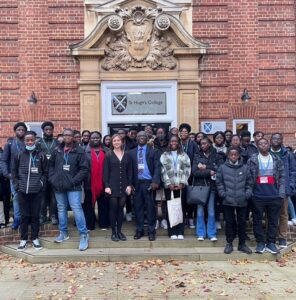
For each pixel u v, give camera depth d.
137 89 13.45
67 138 8.98
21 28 13.45
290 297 6.67
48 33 13.45
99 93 13.39
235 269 8.12
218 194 9.07
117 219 9.33
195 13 13.53
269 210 8.86
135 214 9.48
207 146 9.33
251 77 13.58
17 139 9.52
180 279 7.50
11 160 9.38
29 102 13.35
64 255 8.69
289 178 9.44
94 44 13.23
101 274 7.80
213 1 13.55
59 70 13.44
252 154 9.34
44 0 13.47
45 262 8.60
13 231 9.82
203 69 13.52
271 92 13.62
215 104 13.54
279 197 8.79
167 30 13.24
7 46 13.45
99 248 9.20
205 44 13.23
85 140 10.71
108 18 13.13
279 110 13.61
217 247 9.27
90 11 13.45
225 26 13.58
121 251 8.95
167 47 13.41
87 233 9.17
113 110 13.45
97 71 13.32
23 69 13.44
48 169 9.13
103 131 13.43
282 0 13.65
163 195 9.61
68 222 10.38
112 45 13.36
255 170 8.81
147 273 7.84
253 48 13.59
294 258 8.93
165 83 13.41
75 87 13.47
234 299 6.59
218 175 8.85
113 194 9.23
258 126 13.57
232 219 8.83
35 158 9.03
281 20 13.65
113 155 9.30
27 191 8.96
